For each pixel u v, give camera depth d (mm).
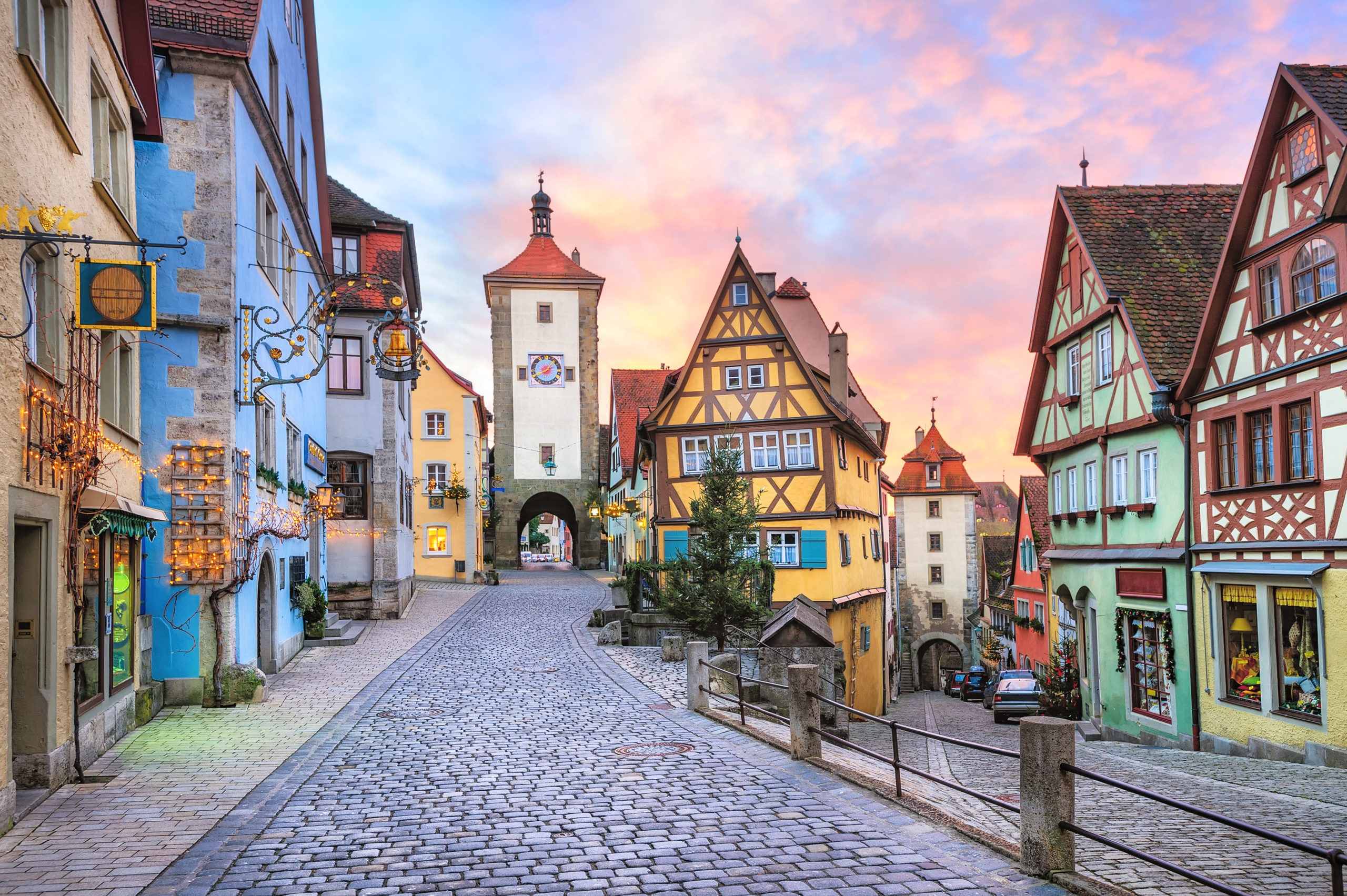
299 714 12969
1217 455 15234
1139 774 12172
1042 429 22688
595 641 22828
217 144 13953
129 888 5914
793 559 27094
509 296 55125
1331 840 8023
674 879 5984
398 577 27453
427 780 9047
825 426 27203
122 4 11445
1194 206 19578
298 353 14555
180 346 13680
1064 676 20812
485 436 54250
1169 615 16406
